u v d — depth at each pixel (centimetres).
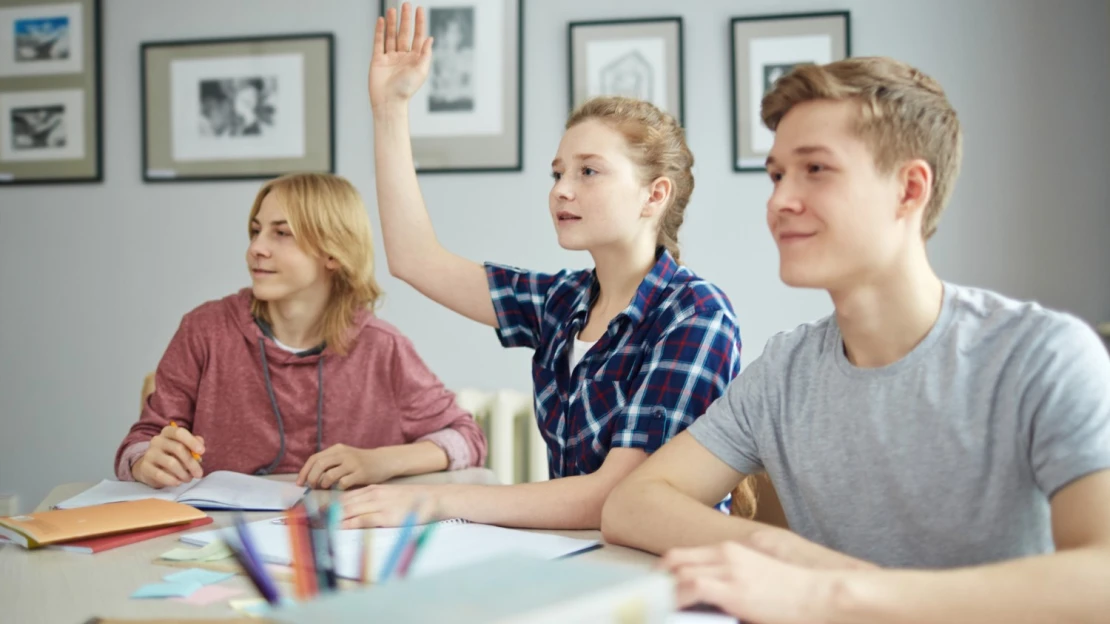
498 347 232
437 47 233
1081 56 212
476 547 85
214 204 242
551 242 230
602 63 228
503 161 231
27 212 249
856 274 80
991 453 79
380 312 235
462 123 232
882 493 84
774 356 96
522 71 230
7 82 249
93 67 246
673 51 225
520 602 45
